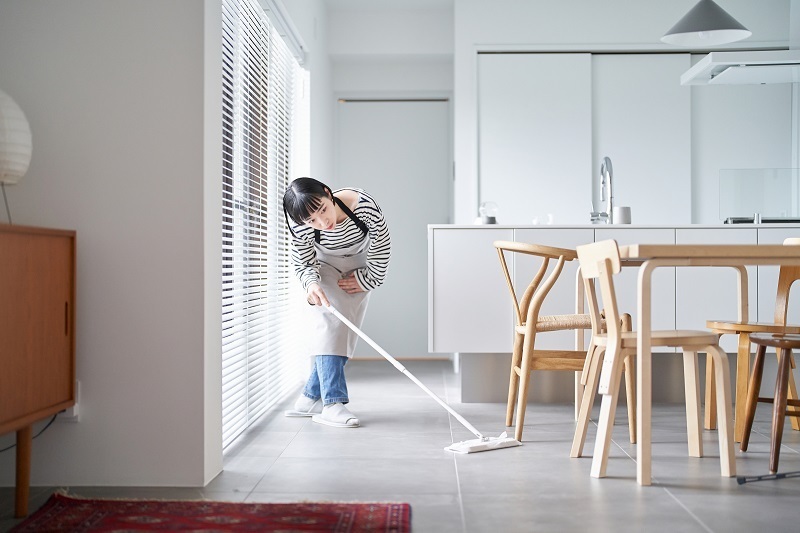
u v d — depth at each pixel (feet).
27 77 8.60
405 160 22.04
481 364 14.06
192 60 8.57
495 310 13.29
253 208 12.13
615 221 14.10
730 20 13.80
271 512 7.29
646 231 13.17
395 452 9.84
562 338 13.32
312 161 17.42
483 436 10.55
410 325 21.97
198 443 8.48
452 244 13.32
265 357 12.92
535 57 18.90
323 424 11.76
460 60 18.92
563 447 10.12
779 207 16.20
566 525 6.89
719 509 7.34
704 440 10.59
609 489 8.05
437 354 21.90
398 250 22.03
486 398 14.05
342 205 11.27
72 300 8.20
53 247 7.79
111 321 8.55
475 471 8.84
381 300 21.99
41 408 7.56
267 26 13.32
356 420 11.51
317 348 11.82
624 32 18.74
